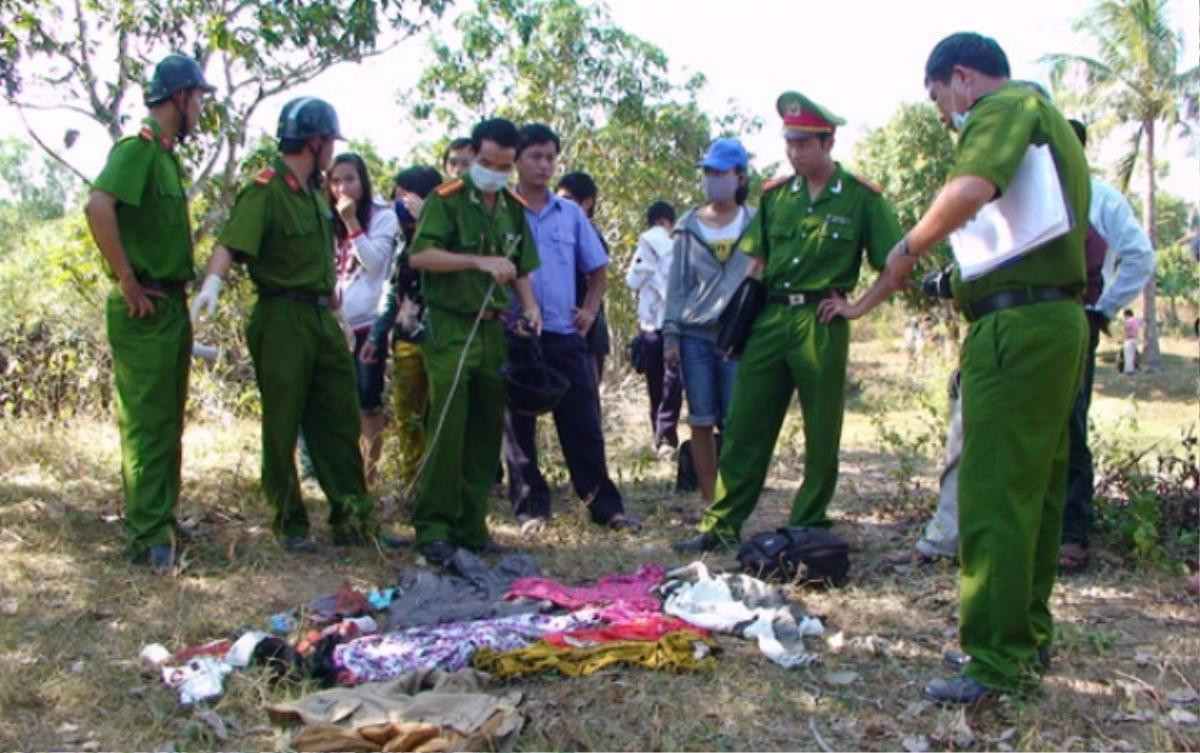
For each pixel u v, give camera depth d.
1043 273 3.56
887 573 5.27
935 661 4.12
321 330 5.38
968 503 3.67
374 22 8.07
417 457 6.28
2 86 7.70
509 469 6.15
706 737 3.50
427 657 3.95
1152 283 22.97
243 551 5.39
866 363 21.44
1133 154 22.53
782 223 5.39
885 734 3.53
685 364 6.38
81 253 9.91
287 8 7.94
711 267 6.27
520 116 14.14
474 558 5.09
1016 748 3.43
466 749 3.28
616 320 13.82
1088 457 5.23
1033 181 3.50
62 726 3.52
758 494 5.64
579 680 3.85
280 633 4.35
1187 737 3.47
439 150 13.83
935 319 16.47
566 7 14.24
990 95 3.57
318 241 5.33
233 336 9.96
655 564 5.39
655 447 8.34
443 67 14.38
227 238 5.06
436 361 5.32
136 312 5.01
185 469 7.28
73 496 6.43
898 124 19.41
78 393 9.55
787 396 5.57
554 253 5.98
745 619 4.35
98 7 7.94
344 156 6.49
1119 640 4.34
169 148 5.11
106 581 4.81
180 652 4.04
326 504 6.52
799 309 5.38
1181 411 13.79
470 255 5.23
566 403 6.02
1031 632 3.71
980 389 3.61
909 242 3.58
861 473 7.86
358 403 5.65
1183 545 5.59
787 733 3.54
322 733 3.30
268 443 5.39
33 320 10.09
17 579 4.84
